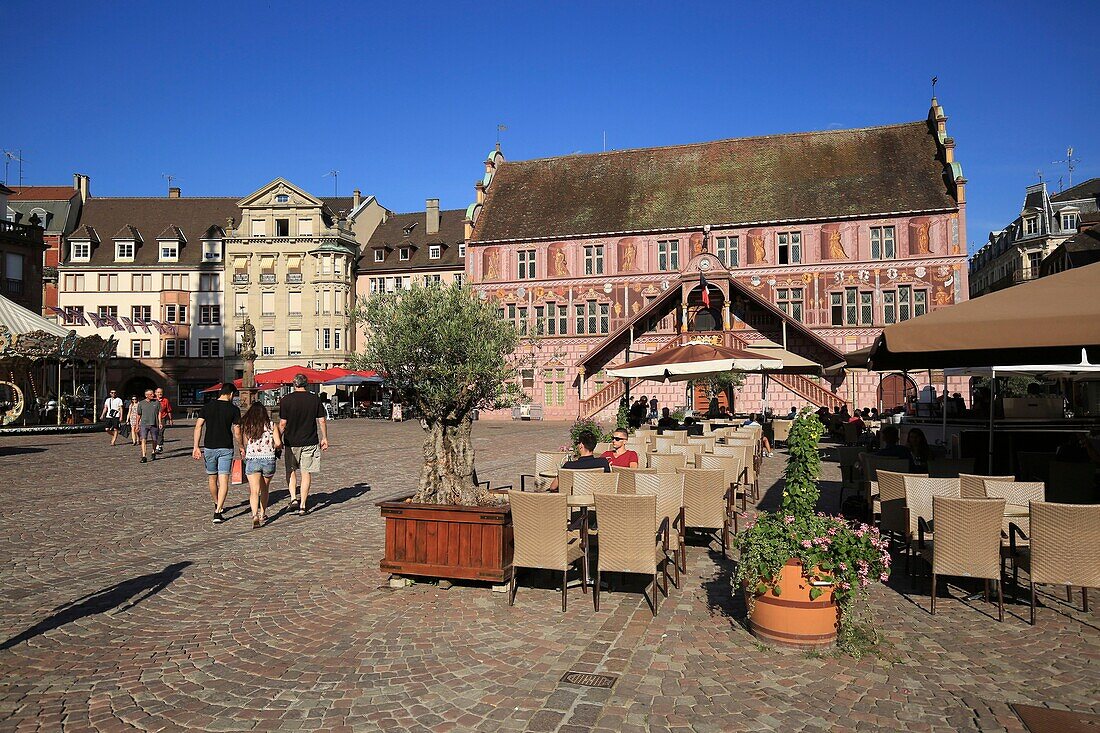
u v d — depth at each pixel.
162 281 63.50
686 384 41.91
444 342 7.55
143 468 18.11
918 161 45.06
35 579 7.92
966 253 41.75
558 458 11.59
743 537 6.21
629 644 5.95
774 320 44.66
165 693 5.04
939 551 6.80
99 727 4.55
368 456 21.78
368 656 5.71
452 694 5.01
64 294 63.56
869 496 10.05
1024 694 5.01
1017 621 6.56
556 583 7.82
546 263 49.06
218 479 11.34
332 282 60.62
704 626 6.42
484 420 48.56
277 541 9.84
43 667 5.49
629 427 19.17
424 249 62.94
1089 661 5.60
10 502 12.84
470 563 7.33
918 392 41.44
